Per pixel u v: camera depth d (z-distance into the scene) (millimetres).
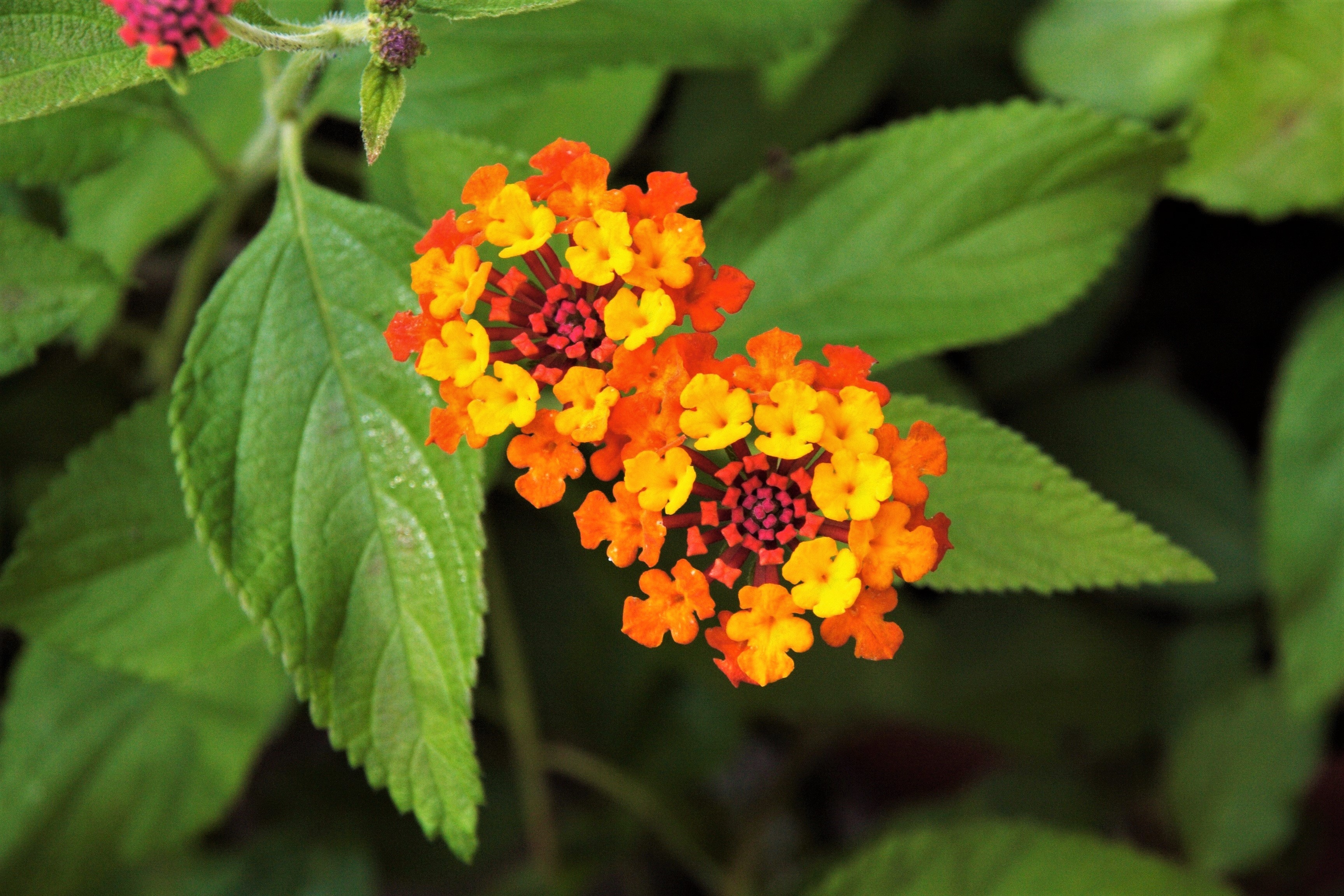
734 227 461
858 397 400
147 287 595
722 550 458
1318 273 694
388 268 425
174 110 453
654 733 635
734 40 461
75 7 414
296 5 441
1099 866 483
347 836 595
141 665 452
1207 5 567
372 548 420
